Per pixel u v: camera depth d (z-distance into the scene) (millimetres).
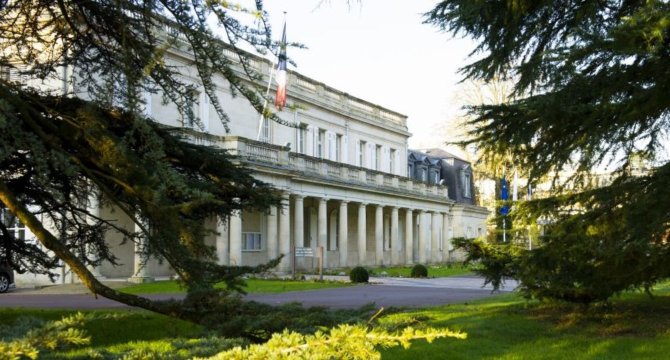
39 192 8883
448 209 57625
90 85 8492
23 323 3217
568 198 10352
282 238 34562
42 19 8438
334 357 2295
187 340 3566
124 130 7914
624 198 9602
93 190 9156
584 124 9164
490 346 8812
